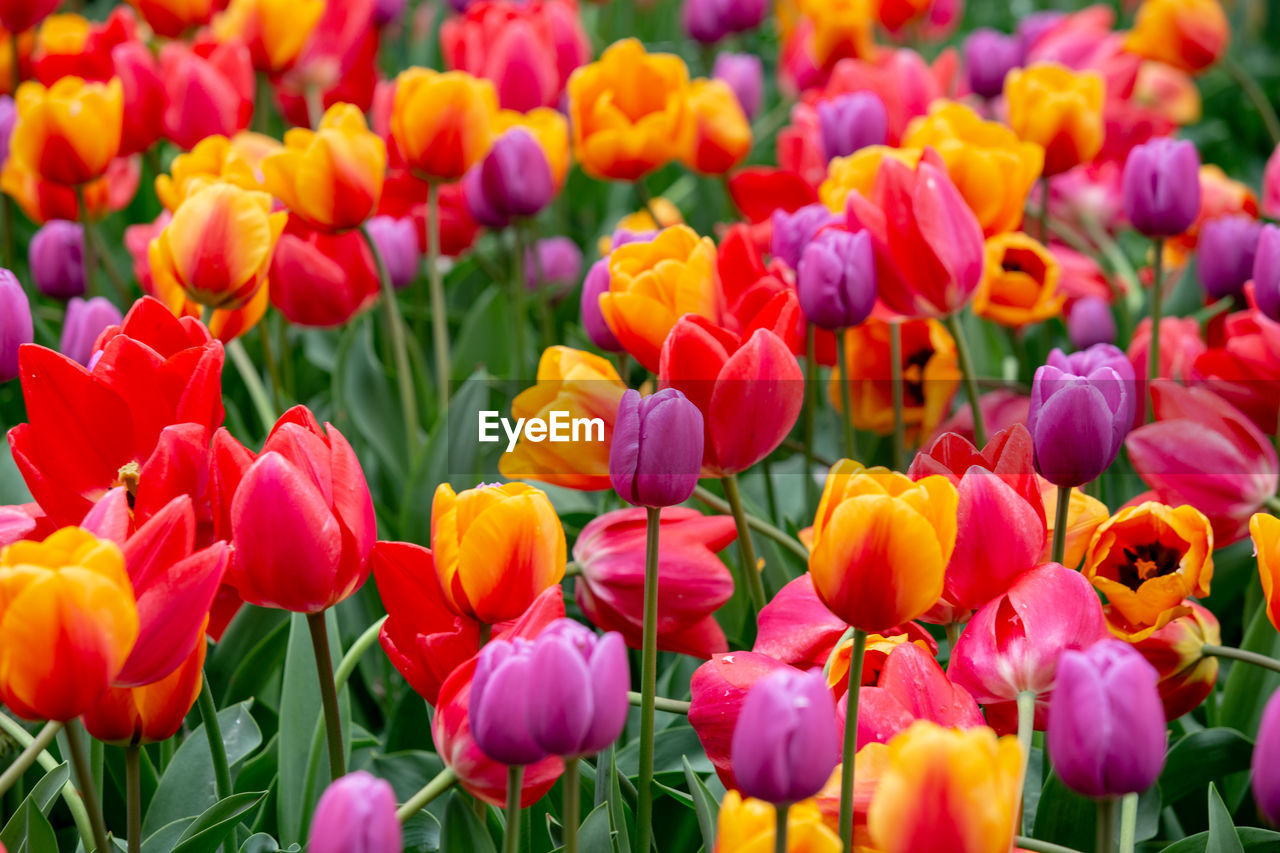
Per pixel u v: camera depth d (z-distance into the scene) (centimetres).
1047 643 160
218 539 161
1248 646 184
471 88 215
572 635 151
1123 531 174
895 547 154
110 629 151
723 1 402
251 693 187
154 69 258
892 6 396
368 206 201
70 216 270
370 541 161
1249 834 171
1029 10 639
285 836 174
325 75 323
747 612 189
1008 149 203
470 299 322
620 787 171
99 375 165
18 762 155
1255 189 441
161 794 174
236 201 185
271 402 251
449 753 158
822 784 148
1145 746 148
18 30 299
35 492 166
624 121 243
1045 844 156
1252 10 651
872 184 192
